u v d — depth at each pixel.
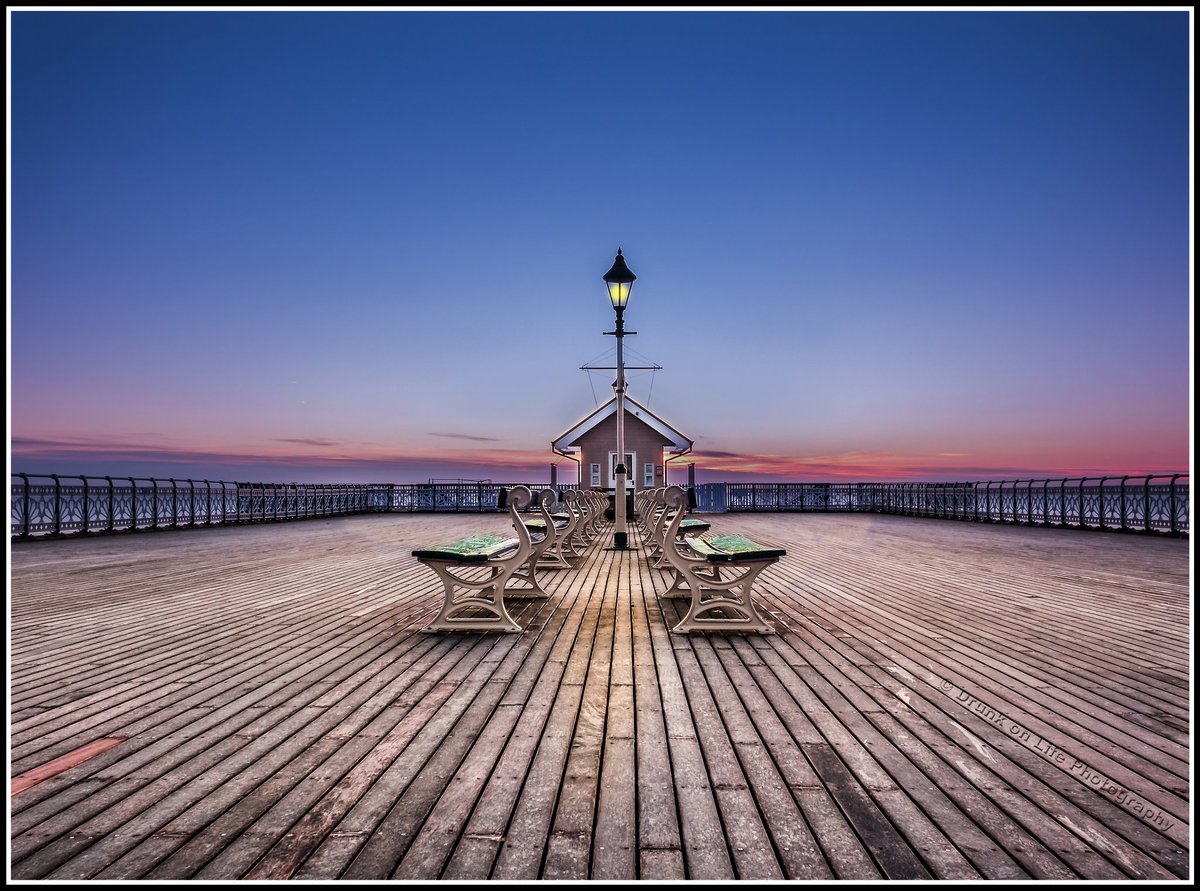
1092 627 4.69
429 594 6.14
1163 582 6.79
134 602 5.73
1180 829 1.98
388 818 2.03
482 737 2.66
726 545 4.97
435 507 24.33
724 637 4.37
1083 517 14.16
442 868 1.77
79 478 12.59
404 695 3.20
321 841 1.90
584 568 7.91
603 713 2.94
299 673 3.57
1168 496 11.97
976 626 4.72
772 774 2.33
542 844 1.89
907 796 2.18
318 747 2.56
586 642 4.25
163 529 14.62
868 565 8.20
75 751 2.52
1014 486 16.36
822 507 24.55
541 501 5.43
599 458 24.52
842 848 1.88
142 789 2.21
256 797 2.16
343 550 10.27
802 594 6.09
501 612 4.51
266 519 18.00
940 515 19.44
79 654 3.97
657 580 6.95
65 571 7.73
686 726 2.78
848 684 3.37
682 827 1.98
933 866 1.79
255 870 1.76
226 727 2.78
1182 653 3.99
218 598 5.93
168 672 3.60
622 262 9.98
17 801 2.12
